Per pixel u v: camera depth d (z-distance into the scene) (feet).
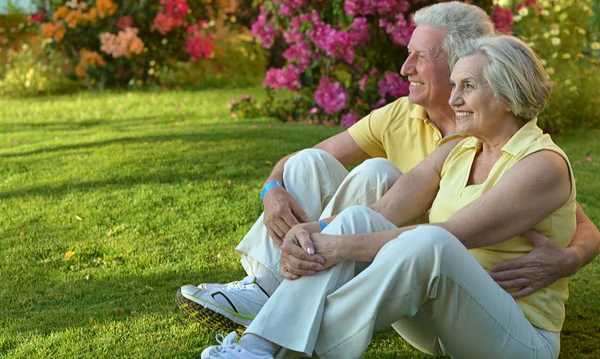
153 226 14.19
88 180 17.20
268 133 22.15
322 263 7.30
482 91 7.47
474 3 23.09
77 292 11.16
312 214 9.12
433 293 6.85
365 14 23.06
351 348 7.11
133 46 34.94
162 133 22.61
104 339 9.36
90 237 13.66
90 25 36.27
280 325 7.20
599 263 12.11
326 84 24.52
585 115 24.89
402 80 23.77
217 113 28.32
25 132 24.39
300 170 9.21
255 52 37.93
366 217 7.64
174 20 36.35
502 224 7.39
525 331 7.21
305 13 24.45
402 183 8.59
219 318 8.52
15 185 17.07
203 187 16.38
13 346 9.27
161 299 10.78
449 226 7.44
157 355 8.91
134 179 17.16
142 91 35.65
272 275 8.72
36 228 14.16
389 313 7.02
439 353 8.53
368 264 7.59
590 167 18.69
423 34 9.08
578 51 25.07
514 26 24.71
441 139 9.55
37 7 38.19
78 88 36.91
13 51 39.40
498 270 7.50
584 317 10.05
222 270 12.05
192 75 38.91
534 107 7.47
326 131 22.79
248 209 14.96
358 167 8.90
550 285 7.68
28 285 11.50
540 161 7.35
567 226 7.63
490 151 7.92
